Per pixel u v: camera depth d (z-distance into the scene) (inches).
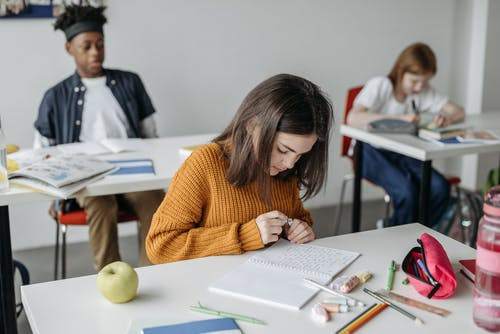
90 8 112.8
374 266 57.6
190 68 139.3
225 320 47.1
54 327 46.9
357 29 152.3
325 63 151.3
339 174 160.2
